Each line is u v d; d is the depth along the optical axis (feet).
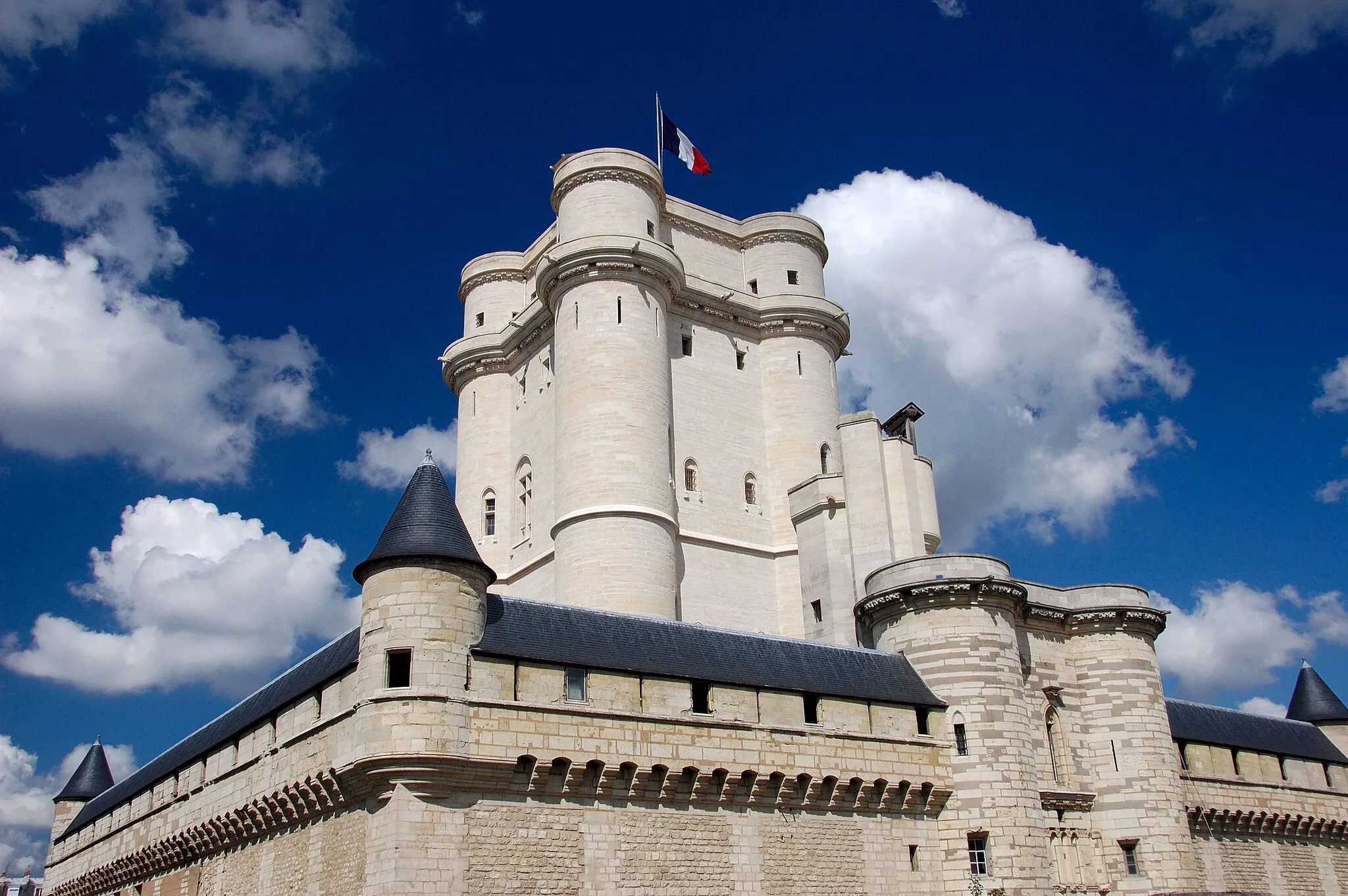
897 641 136.87
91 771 208.33
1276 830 164.25
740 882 109.19
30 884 331.16
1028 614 145.89
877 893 117.91
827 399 196.85
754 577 180.86
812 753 116.88
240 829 119.96
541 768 100.12
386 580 101.30
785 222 206.59
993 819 124.47
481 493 199.93
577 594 159.94
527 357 199.52
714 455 185.57
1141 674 147.64
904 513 174.70
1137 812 141.28
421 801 95.04
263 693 131.64
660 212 194.39
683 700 111.14
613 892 101.55
